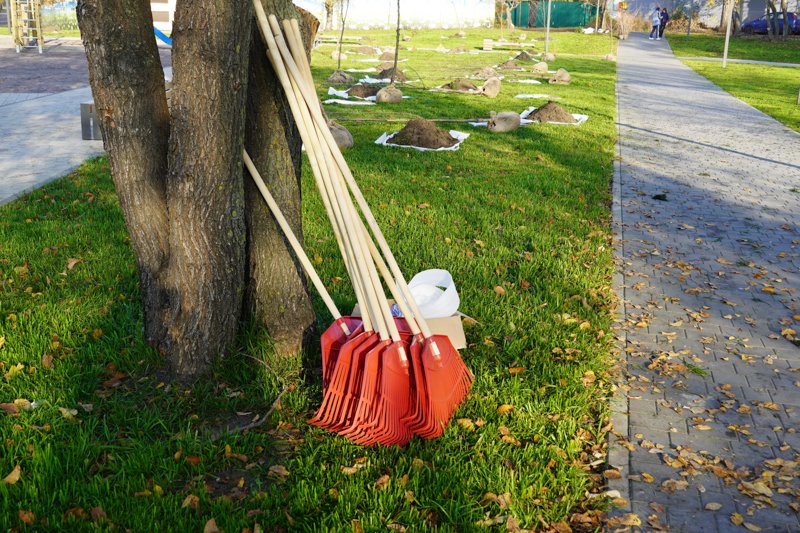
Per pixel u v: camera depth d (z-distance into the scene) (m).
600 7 45.91
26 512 2.69
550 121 13.47
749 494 3.08
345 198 3.22
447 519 2.84
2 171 8.31
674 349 4.50
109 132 3.44
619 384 4.02
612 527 2.88
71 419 3.31
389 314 3.22
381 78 19.38
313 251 5.73
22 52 25.59
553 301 5.02
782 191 8.92
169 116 3.60
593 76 23.31
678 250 6.48
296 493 2.91
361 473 3.05
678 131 13.54
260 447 3.21
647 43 38.81
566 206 7.64
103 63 3.30
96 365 3.76
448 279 4.21
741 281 5.74
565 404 3.66
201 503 2.84
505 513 2.87
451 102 15.61
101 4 3.21
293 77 3.23
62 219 6.44
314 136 3.26
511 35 40.41
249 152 3.60
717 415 3.74
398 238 6.18
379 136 11.16
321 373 3.81
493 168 9.27
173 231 3.46
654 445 3.45
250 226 3.71
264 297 3.79
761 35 42.28
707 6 46.03
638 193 8.58
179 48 3.19
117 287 4.86
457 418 3.50
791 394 3.98
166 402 3.50
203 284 3.52
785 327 4.86
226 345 3.69
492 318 4.64
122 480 2.93
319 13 38.25
